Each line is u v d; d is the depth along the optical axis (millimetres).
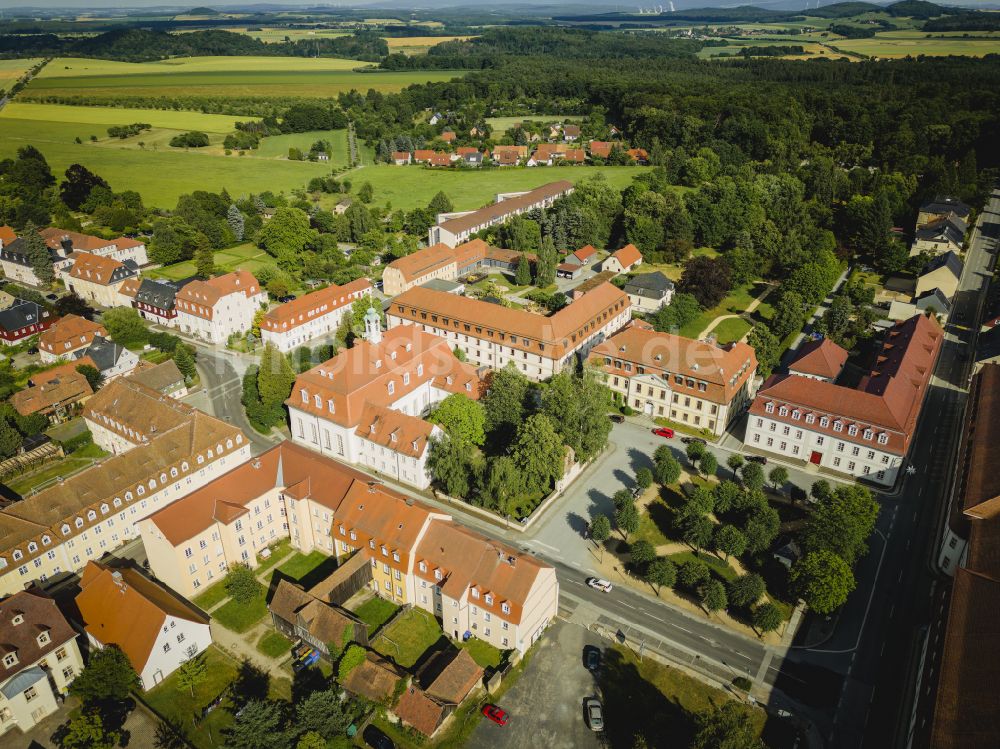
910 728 75125
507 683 85125
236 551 102312
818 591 87938
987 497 97125
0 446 126375
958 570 82188
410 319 174125
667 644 90562
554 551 107000
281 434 138875
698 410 138375
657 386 141500
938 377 157250
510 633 86875
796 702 82062
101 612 87875
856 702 81938
